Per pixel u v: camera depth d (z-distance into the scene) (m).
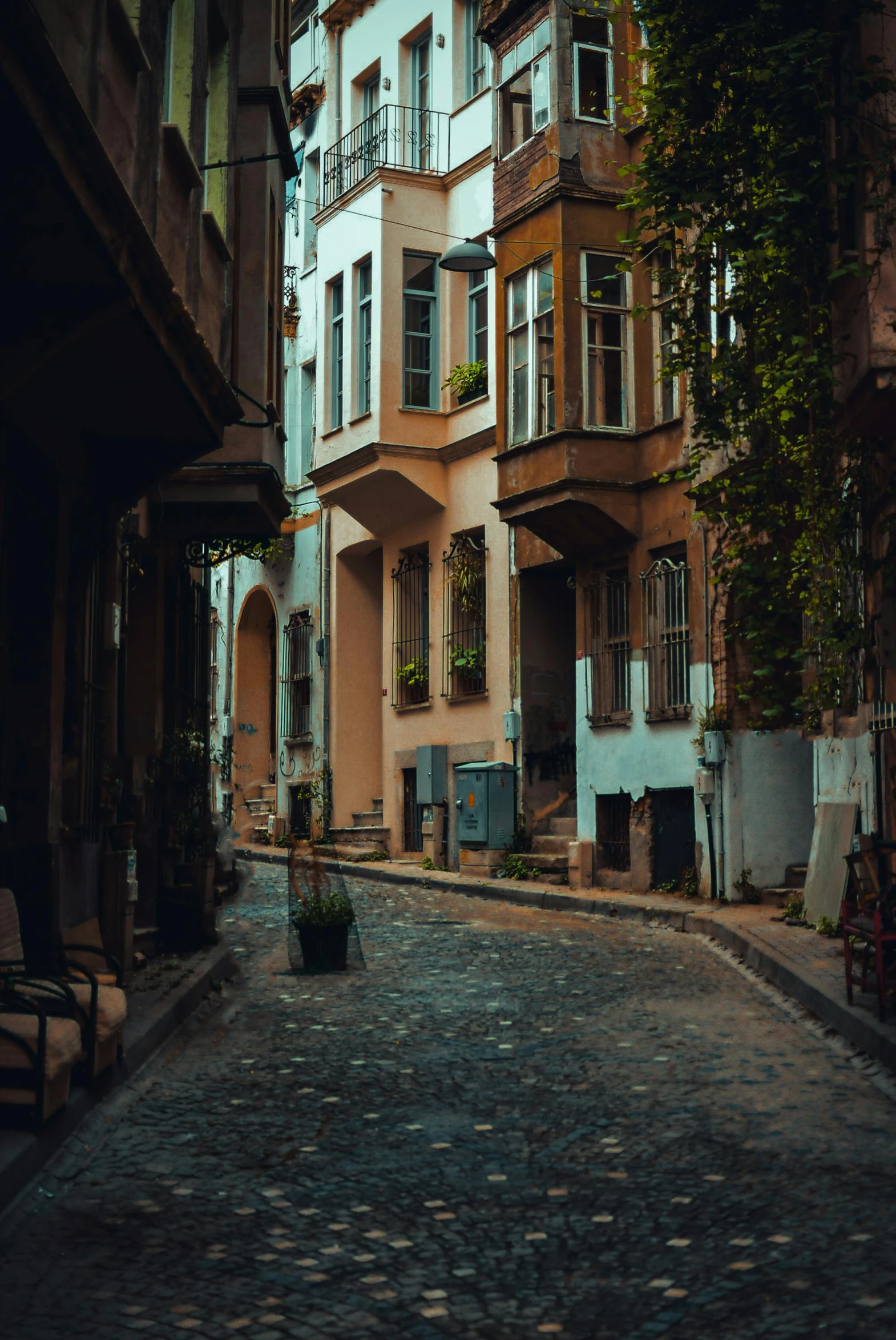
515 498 20.88
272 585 33.16
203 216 11.38
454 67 26.62
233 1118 7.48
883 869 10.15
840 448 12.02
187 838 14.94
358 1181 6.25
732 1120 7.24
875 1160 6.44
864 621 12.78
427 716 26.31
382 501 26.66
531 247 21.14
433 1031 9.90
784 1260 5.09
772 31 11.37
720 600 18.08
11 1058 6.37
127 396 10.34
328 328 28.05
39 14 6.69
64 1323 4.63
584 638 21.38
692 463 13.55
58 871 10.19
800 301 11.58
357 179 28.95
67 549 10.81
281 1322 4.62
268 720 34.66
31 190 7.12
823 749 15.42
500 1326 4.56
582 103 20.75
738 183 12.27
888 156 10.14
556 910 19.33
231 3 12.67
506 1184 6.17
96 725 11.89
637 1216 5.67
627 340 20.61
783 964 11.82
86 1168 6.52
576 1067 8.64
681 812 19.44
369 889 22.62
